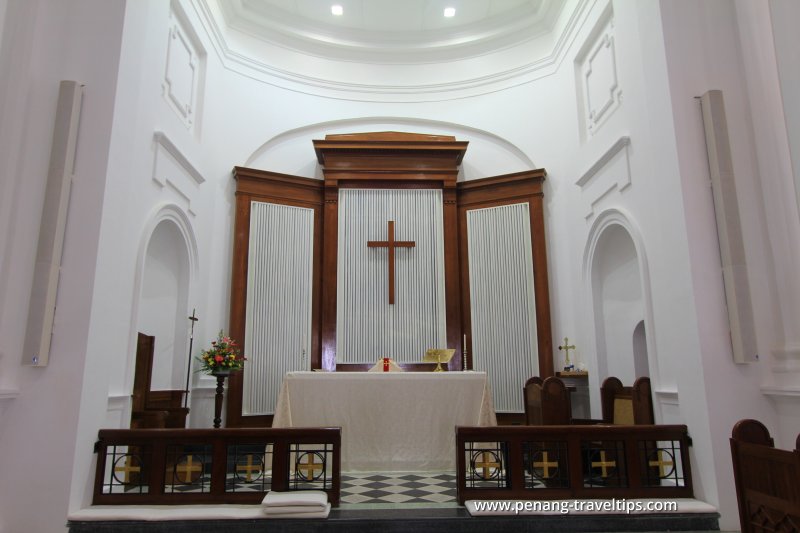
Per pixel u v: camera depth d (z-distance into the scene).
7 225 4.48
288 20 9.17
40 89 4.79
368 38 9.60
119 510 4.31
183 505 4.48
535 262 8.37
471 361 8.44
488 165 9.23
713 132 4.85
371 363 8.33
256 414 7.80
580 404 7.80
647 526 4.27
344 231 8.69
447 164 8.91
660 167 5.21
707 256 4.74
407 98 9.57
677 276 4.92
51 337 4.43
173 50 6.86
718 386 4.51
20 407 4.32
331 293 8.44
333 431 4.69
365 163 8.82
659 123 5.23
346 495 4.94
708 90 4.98
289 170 9.05
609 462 4.68
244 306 8.00
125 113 5.09
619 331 7.21
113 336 4.88
